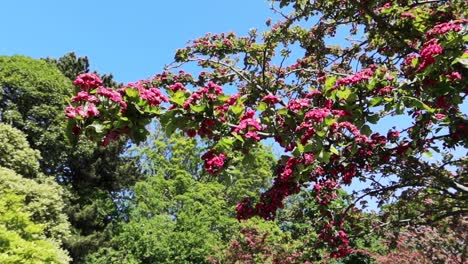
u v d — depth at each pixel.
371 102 3.28
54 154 20.42
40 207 13.59
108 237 20.19
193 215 18.61
